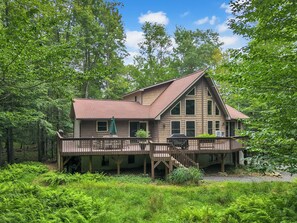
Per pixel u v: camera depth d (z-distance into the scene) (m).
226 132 20.22
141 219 6.34
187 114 18.00
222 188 9.66
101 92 28.17
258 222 4.97
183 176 11.22
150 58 31.50
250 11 3.57
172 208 7.29
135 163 16.36
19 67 5.18
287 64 3.87
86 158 14.95
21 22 4.48
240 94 5.12
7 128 15.25
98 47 24.81
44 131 20.56
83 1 24.08
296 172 4.31
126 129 17.52
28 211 5.36
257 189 9.33
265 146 4.89
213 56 32.06
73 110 17.95
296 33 3.82
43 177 11.30
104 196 8.40
